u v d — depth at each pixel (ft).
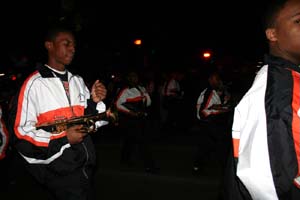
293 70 4.76
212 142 19.43
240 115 4.93
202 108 19.45
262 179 4.49
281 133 4.52
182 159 24.22
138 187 18.63
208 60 61.16
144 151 20.89
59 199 8.86
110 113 9.36
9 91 23.70
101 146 29.58
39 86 8.87
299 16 4.73
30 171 8.68
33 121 8.71
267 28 5.13
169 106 36.96
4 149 13.96
